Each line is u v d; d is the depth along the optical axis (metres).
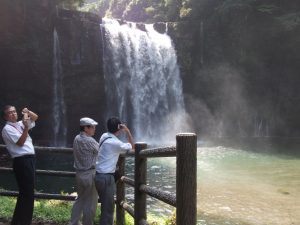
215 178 17.05
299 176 17.70
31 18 28.55
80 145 5.68
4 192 6.98
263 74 36.56
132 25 36.31
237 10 35.41
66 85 31.38
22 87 29.58
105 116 33.59
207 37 37.19
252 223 10.26
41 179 17.05
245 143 32.06
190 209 3.20
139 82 35.03
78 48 31.56
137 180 5.15
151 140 35.19
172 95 36.62
